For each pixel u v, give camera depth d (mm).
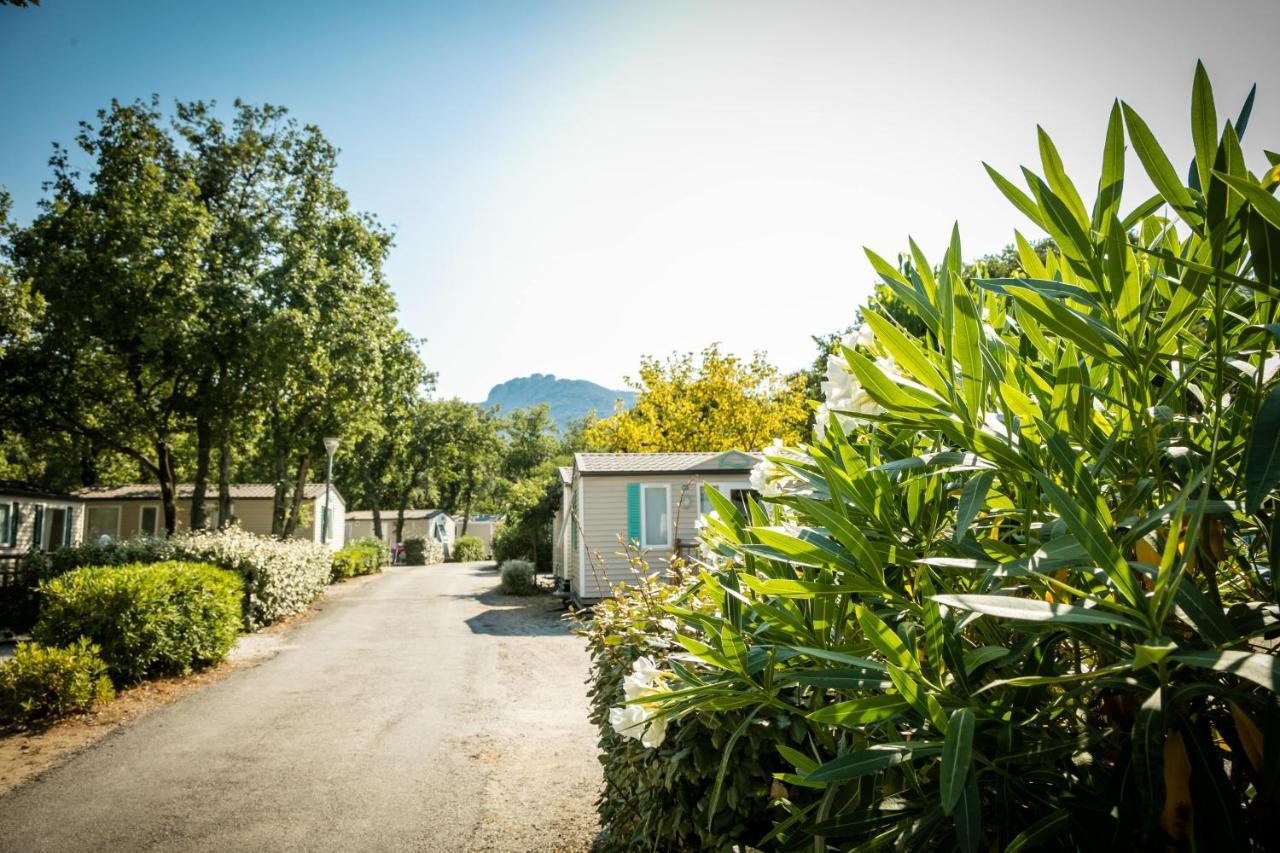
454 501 65875
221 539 15211
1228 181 792
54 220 19906
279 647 12086
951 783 918
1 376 20109
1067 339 1111
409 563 45875
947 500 1398
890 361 1377
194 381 22391
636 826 3195
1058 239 1120
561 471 22250
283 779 5762
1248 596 1236
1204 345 1155
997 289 1198
